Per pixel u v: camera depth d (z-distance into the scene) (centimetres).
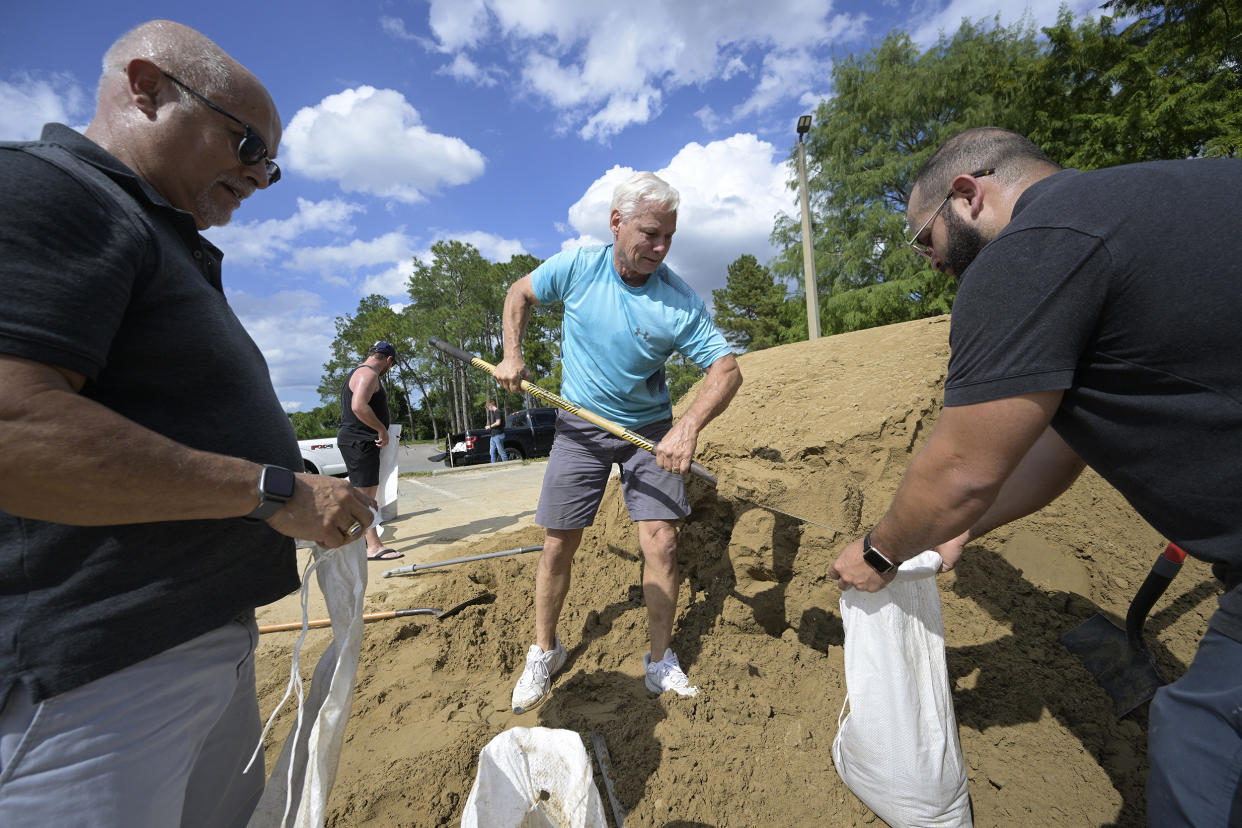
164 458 94
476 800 129
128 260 97
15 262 83
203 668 114
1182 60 1191
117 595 100
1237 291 93
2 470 83
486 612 324
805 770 189
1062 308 103
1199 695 103
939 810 162
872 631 171
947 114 1964
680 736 200
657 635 233
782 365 371
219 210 132
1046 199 108
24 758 91
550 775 137
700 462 316
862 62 2091
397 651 292
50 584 95
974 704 209
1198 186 99
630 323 230
